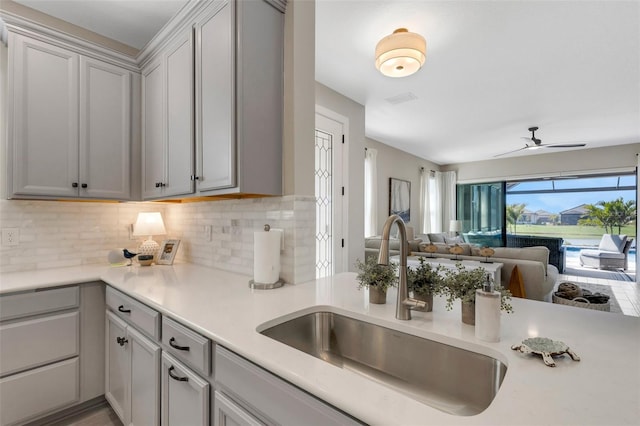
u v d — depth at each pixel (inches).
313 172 68.9
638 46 98.3
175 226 102.2
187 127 70.6
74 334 72.6
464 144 229.5
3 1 78.0
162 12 84.0
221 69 61.2
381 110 157.3
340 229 134.0
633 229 271.3
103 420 73.4
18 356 65.1
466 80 123.8
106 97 85.5
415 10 82.8
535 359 30.2
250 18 60.3
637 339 34.8
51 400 69.4
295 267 63.8
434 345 37.2
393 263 50.0
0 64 78.5
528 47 99.6
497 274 134.5
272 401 31.2
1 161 78.1
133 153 90.3
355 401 24.0
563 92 134.9
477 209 298.7
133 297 60.2
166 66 78.5
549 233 305.9
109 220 95.6
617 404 22.8
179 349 45.2
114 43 97.1
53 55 77.4
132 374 61.3
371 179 202.8
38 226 83.3
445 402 35.7
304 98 67.4
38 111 75.1
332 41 97.6
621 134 199.6
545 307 46.3
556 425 20.6
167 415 50.0
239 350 34.3
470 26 89.2
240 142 58.2
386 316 43.4
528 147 193.8
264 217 70.4
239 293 57.2
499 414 21.9
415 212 268.7
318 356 48.9
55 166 77.4
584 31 91.0
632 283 216.7
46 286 68.1
